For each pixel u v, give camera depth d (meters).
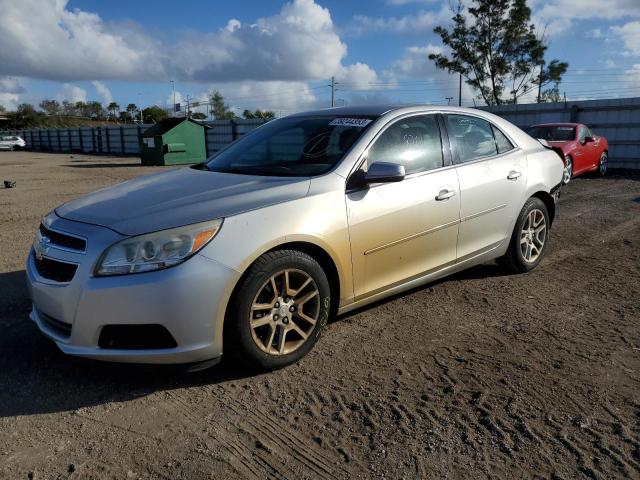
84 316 2.99
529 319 4.21
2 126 94.06
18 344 3.76
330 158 3.86
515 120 19.66
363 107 4.47
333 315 3.76
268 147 4.29
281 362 3.38
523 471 2.46
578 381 3.23
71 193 13.36
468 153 4.66
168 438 2.72
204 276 3.00
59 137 50.84
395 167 3.62
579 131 13.76
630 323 4.11
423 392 3.12
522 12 28.81
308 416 2.90
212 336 3.07
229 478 2.43
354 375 3.33
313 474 2.45
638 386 3.16
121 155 39.00
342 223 3.59
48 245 3.28
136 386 3.22
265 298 3.30
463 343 3.78
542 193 5.39
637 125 17.02
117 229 3.06
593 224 7.92
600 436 2.69
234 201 3.29
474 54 29.95
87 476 2.44
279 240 3.25
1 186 15.35
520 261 5.23
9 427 2.81
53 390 3.17
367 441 2.68
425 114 4.43
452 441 2.67
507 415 2.88
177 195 3.46
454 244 4.46
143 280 2.93
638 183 13.04
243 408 2.98
